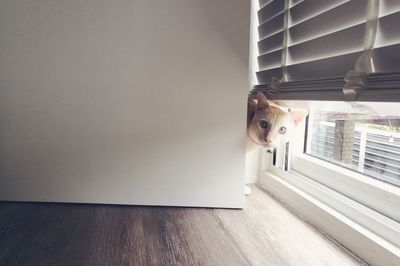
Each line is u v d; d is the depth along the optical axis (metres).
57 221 0.78
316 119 0.90
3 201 0.90
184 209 0.88
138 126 0.87
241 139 0.88
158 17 0.85
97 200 0.90
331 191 0.76
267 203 0.91
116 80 0.86
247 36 0.86
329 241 0.67
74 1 0.84
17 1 0.83
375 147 0.69
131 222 0.78
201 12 0.85
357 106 0.67
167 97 0.87
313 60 0.70
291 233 0.71
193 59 0.86
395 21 0.49
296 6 0.77
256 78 1.03
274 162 1.02
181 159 0.88
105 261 0.59
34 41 0.85
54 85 0.86
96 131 0.87
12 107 0.87
